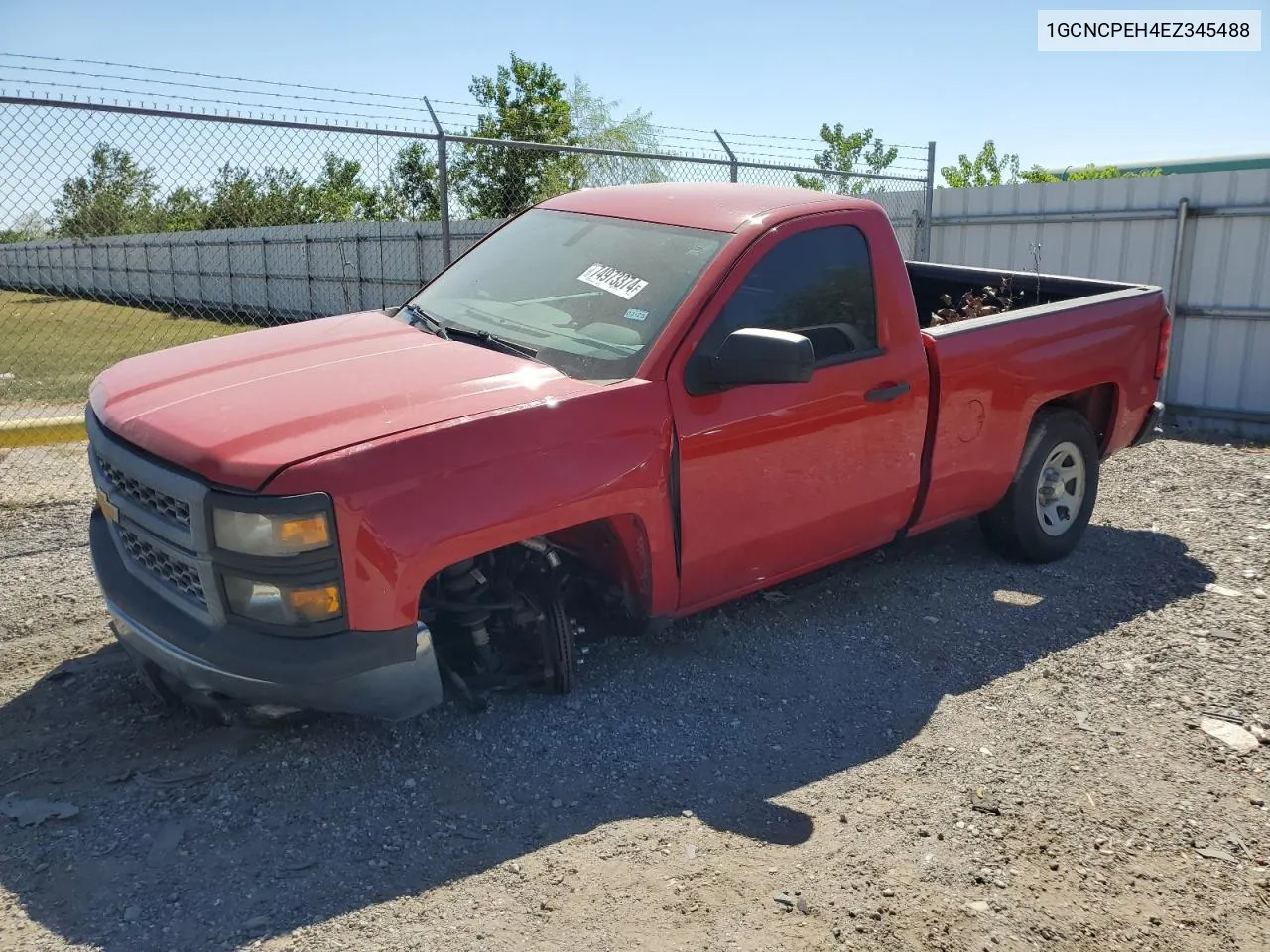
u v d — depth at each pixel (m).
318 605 3.02
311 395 3.37
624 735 3.71
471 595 3.60
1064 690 4.22
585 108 23.53
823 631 4.70
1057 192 11.51
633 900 2.85
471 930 2.70
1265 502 7.03
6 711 3.74
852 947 2.71
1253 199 10.15
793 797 3.41
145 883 2.83
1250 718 4.01
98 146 7.46
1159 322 5.99
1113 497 7.18
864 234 4.47
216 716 3.57
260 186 10.99
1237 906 2.96
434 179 13.80
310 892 2.82
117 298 20.33
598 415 3.52
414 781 3.36
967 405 4.87
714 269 3.95
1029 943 2.78
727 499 3.96
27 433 6.23
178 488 3.07
